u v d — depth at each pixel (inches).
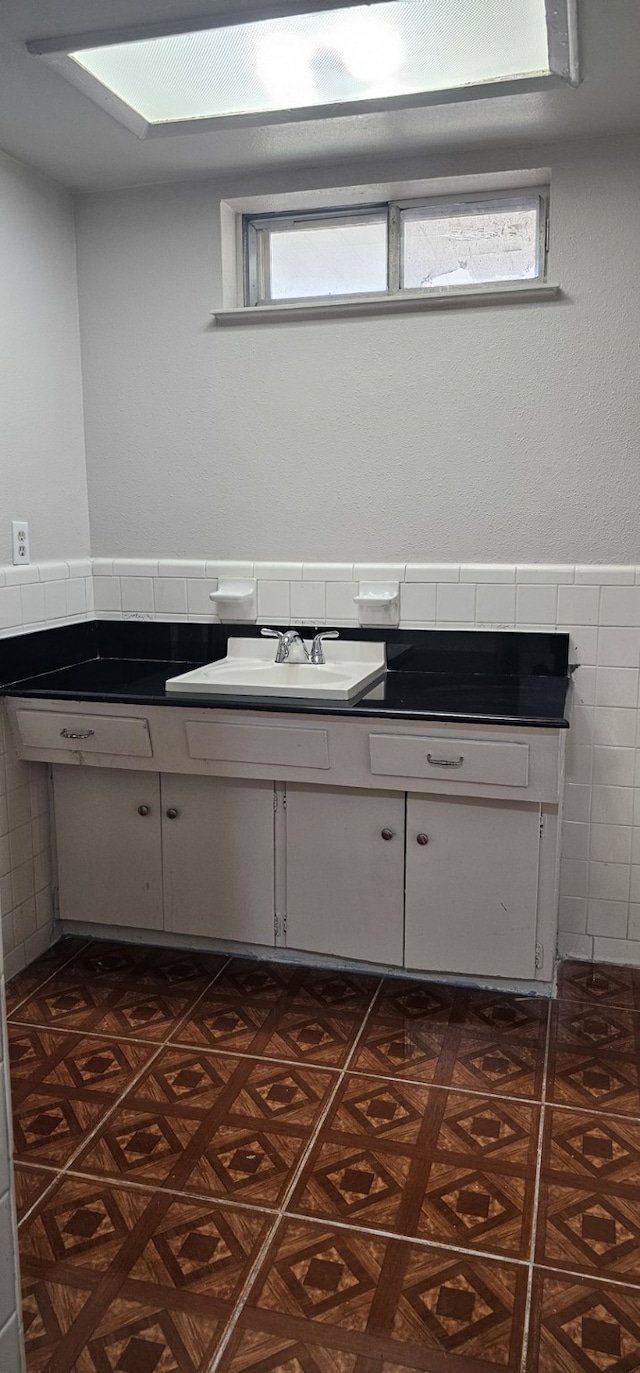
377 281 123.3
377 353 119.2
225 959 119.6
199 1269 69.7
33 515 120.9
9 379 114.8
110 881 120.3
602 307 111.1
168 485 129.6
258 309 120.9
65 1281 68.7
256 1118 87.0
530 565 117.6
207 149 111.3
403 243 121.6
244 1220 74.4
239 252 126.4
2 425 113.9
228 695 108.3
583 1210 75.4
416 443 119.6
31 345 119.0
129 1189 77.9
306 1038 100.8
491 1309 66.2
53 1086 92.1
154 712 108.9
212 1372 61.5
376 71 92.6
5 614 115.2
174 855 117.0
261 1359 62.5
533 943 106.1
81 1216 74.9
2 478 114.3
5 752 114.1
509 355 114.8
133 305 127.1
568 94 96.3
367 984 113.0
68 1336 64.3
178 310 125.5
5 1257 51.7
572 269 111.3
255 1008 107.3
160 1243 72.2
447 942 108.7
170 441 128.7
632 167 107.8
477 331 115.4
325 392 121.8
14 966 115.8
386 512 122.0
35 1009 107.3
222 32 84.4
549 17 80.0
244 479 126.6
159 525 131.0
